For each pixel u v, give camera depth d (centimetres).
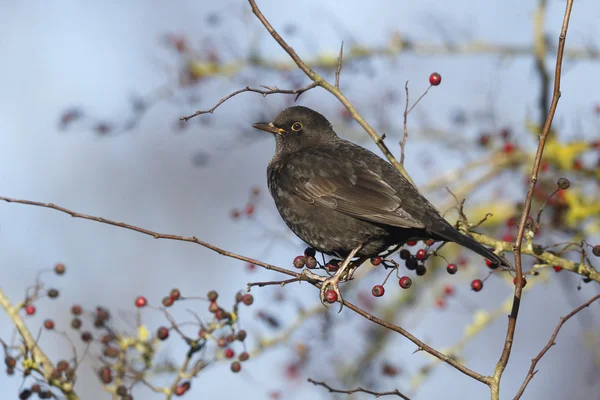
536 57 1402
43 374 922
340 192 1091
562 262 1003
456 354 1288
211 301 963
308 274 1007
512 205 1477
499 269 1039
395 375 1359
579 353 1767
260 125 1246
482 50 1491
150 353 973
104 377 955
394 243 1089
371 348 1386
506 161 1395
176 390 956
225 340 976
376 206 1053
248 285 884
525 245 1017
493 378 770
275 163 1216
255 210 1305
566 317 780
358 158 1131
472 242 961
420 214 1020
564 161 1347
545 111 1395
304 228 1130
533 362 768
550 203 1307
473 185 1424
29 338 933
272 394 1383
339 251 1122
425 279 1433
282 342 1256
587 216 1303
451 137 1460
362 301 1413
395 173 1102
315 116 1241
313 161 1137
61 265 1069
